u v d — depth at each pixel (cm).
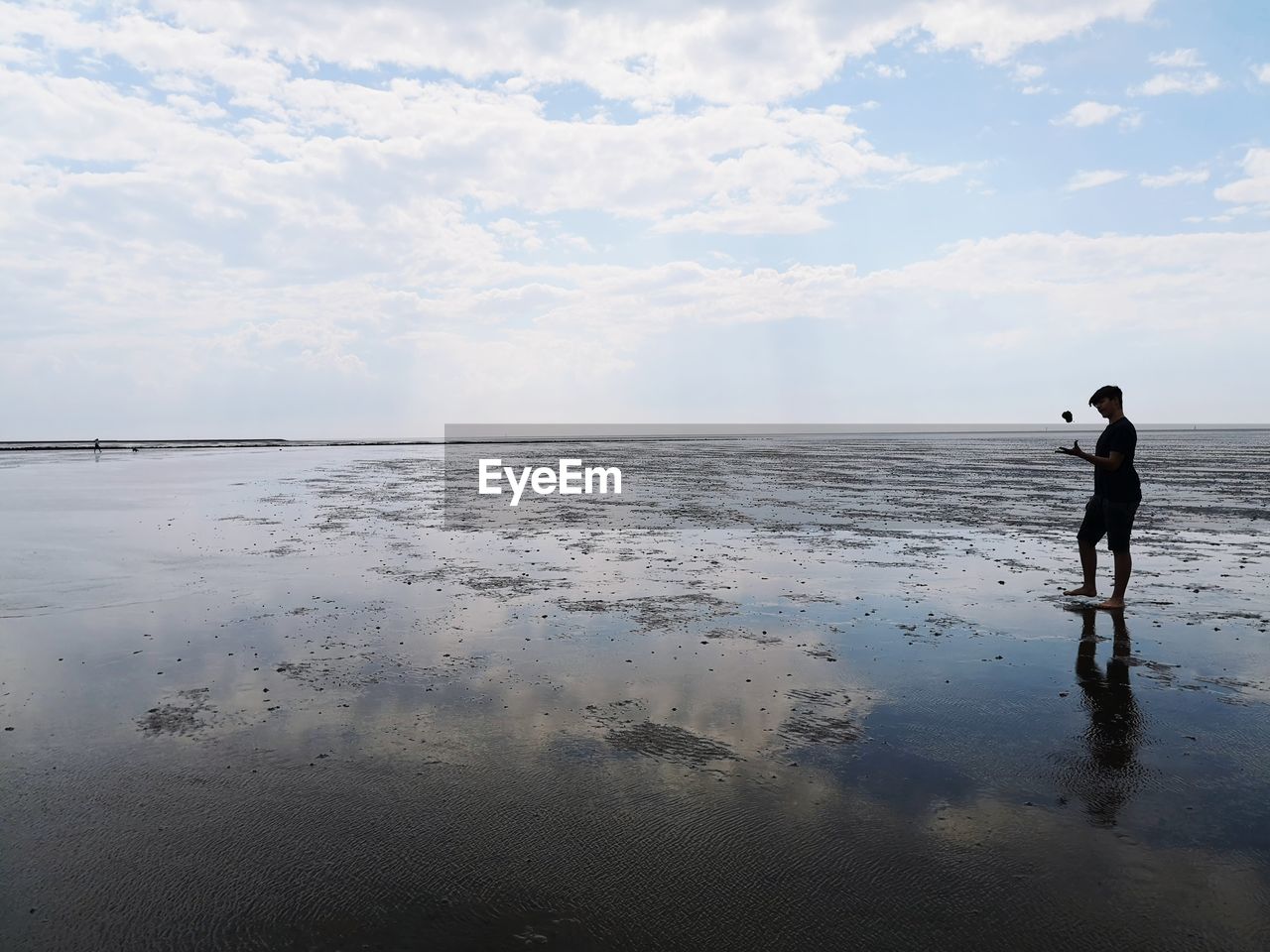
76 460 4553
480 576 1052
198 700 572
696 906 322
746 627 785
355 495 2342
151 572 1070
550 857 360
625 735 508
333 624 795
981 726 525
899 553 1239
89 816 398
